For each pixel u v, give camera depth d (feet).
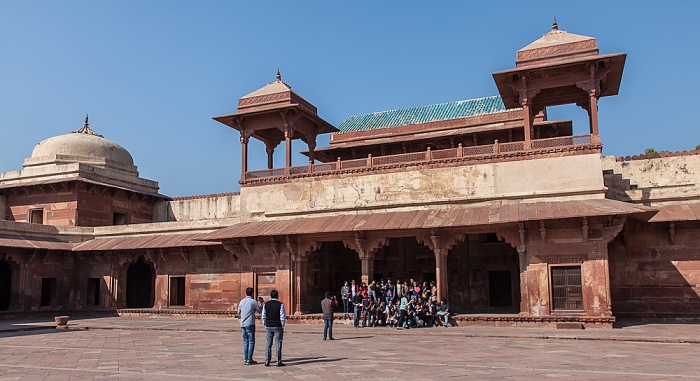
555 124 79.36
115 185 94.68
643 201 60.49
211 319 71.97
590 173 57.62
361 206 66.03
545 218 52.80
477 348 40.11
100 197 92.58
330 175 68.90
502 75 61.67
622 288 59.72
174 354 39.24
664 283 58.29
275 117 73.46
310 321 64.18
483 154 61.87
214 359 36.24
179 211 101.91
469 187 61.93
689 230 58.08
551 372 28.99
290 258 66.85
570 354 36.01
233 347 43.50
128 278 92.43
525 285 55.98
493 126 82.23
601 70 59.47
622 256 60.23
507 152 60.85
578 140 58.85
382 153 89.10
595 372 28.81
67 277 83.82
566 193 57.88
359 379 27.84
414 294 58.70
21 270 77.46
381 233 62.39
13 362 36.40
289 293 66.33
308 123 77.46
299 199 70.03
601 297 53.16
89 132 105.09
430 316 57.72
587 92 62.59
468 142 84.12
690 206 57.98
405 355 36.81
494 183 60.95
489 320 56.08
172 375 30.01
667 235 58.70
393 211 64.69
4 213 93.45
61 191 89.81
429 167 64.08
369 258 62.95
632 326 53.21
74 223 87.92
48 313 80.43
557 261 55.16
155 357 37.70
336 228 62.18
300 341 47.24
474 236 74.33
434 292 59.00
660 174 68.44
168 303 78.59
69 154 96.12
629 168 70.03
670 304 57.88
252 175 73.61
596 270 53.62
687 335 45.16
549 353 36.70
